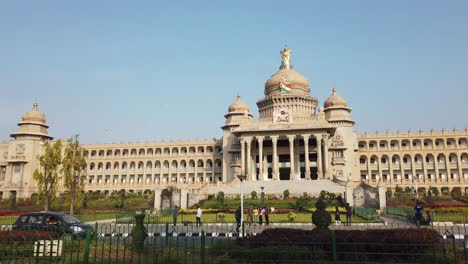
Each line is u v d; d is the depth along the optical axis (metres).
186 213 50.62
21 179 107.94
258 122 90.50
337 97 103.19
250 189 74.56
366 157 112.19
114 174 120.62
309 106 103.25
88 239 15.12
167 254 18.22
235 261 16.42
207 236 24.39
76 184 58.28
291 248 16.75
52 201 58.41
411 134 109.69
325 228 19.47
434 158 107.81
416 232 18.42
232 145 98.00
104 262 16.52
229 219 43.09
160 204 61.03
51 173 57.44
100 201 72.06
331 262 15.89
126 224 38.16
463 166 106.56
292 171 85.62
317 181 76.31
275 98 102.00
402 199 61.72
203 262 15.34
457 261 16.09
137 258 17.47
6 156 117.00
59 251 16.34
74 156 58.62
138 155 120.12
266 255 16.41
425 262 16.14
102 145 121.81
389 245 16.77
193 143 117.00
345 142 99.06
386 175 110.50
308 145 92.44
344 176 96.38
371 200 58.34
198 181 114.94
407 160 110.62
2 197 107.50
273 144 87.94
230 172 97.62
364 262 16.09
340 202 57.69
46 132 115.25
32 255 16.06
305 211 50.69
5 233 16.95
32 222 26.36
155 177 119.56
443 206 51.59
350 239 17.25
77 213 56.88
